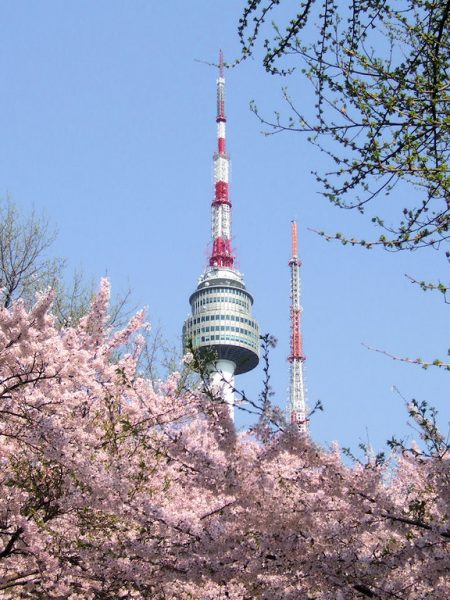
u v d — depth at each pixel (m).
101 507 8.67
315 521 7.86
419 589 8.12
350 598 7.83
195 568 8.01
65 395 9.37
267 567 7.91
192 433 9.04
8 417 9.44
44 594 10.66
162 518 8.03
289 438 7.51
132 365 11.40
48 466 9.77
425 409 7.22
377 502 7.61
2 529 9.88
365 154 6.73
